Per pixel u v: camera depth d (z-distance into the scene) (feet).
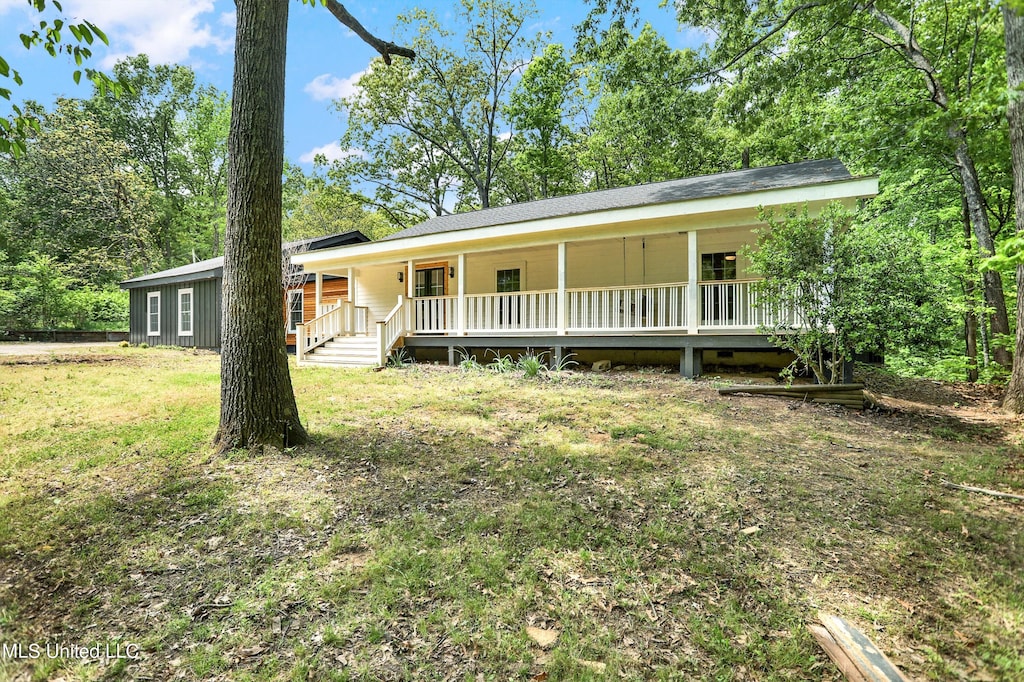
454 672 6.41
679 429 16.67
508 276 40.81
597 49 34.06
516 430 16.89
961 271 34.68
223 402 14.75
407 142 84.02
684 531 9.96
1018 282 22.04
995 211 38.45
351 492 11.76
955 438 16.88
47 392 23.68
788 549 9.34
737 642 6.98
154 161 111.45
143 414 19.20
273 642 6.93
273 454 14.06
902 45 35.45
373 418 18.66
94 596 7.91
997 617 7.50
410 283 40.27
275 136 14.80
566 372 30.35
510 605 7.73
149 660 6.61
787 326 22.59
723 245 33.04
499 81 83.46
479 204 97.50
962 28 33.47
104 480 12.37
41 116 79.82
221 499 11.24
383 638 7.02
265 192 14.57
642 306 34.53
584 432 16.56
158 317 56.34
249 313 14.51
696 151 67.26
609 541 9.56
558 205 41.04
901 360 38.24
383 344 34.78
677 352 33.78
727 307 27.76
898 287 19.48
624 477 12.66
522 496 11.59
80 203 80.69
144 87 107.55
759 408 19.90
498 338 34.04
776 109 43.04
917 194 40.75
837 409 20.30
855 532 9.95
